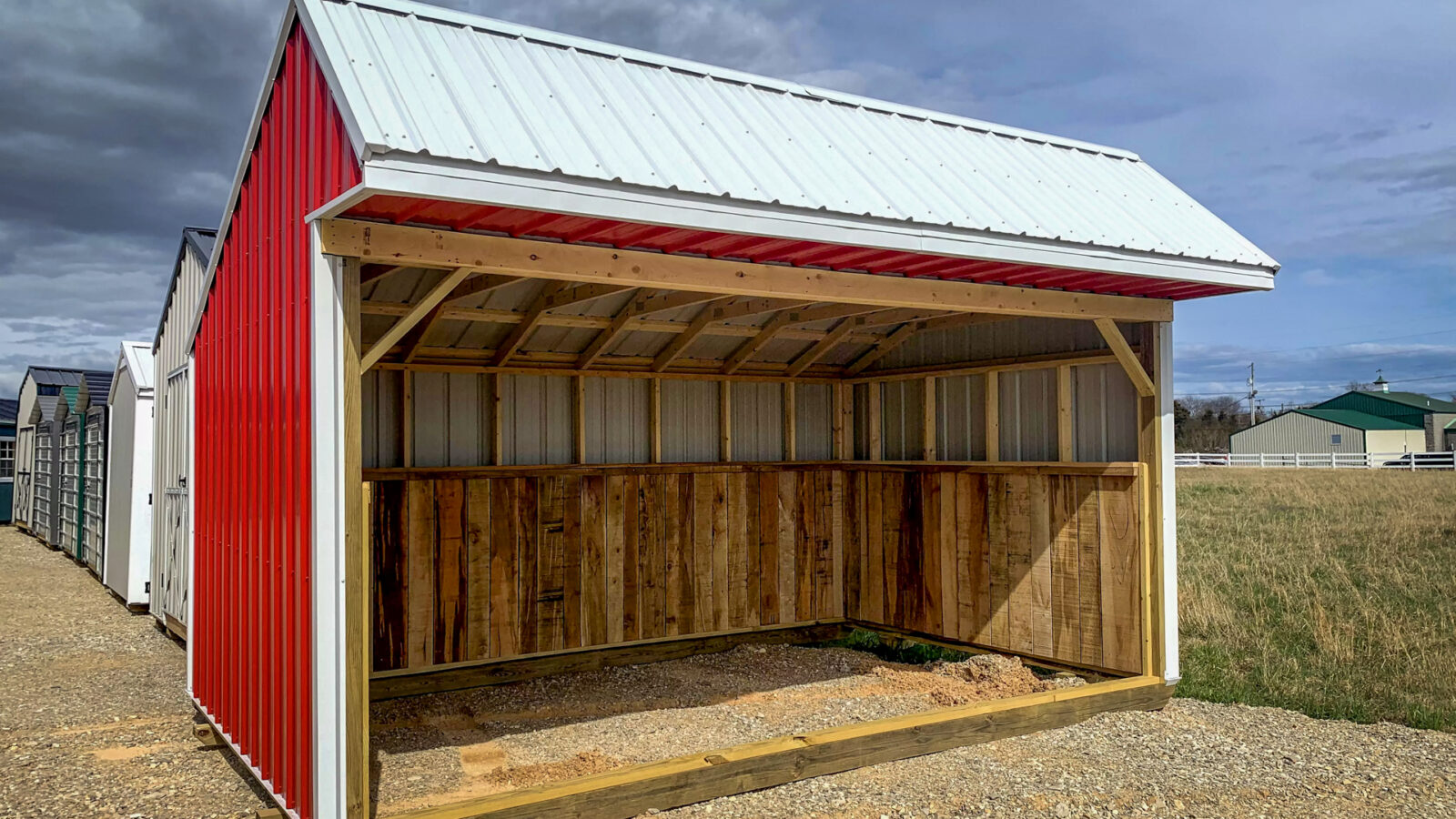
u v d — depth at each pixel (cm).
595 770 517
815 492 891
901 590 837
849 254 471
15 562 1481
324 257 379
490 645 715
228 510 536
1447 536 1230
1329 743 551
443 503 698
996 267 513
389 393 696
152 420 1035
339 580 376
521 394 757
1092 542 671
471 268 406
